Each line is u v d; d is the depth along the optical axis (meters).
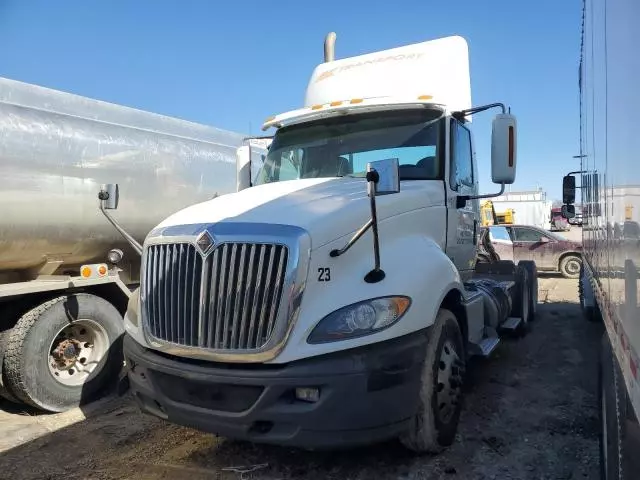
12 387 4.83
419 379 3.34
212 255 3.23
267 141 6.25
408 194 4.07
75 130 5.41
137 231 6.10
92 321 5.34
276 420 3.00
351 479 3.50
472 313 4.48
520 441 4.03
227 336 3.16
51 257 5.50
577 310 10.17
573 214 10.23
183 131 6.80
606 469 2.73
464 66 5.38
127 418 4.84
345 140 4.96
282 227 3.20
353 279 3.27
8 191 4.80
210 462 3.82
